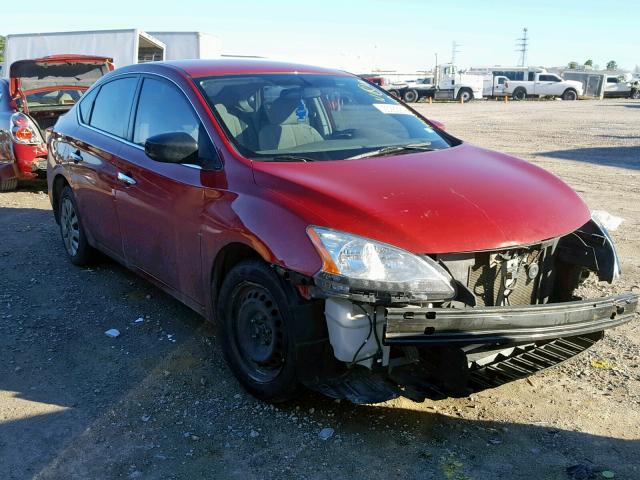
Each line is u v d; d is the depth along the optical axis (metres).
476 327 2.96
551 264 3.63
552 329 3.13
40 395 3.70
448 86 43.84
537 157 13.79
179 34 19.97
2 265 5.99
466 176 3.60
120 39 17.48
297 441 3.23
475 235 3.13
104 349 4.27
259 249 3.28
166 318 4.78
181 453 3.15
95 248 5.56
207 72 4.39
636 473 2.97
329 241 3.03
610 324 3.38
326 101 4.41
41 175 9.35
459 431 3.31
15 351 4.25
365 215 3.08
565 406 3.54
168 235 4.16
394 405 3.55
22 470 3.04
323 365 3.23
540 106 36.38
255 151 3.79
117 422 3.42
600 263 3.62
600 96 49.09
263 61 4.84
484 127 21.31
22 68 9.63
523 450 3.15
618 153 14.44
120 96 5.04
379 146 4.08
